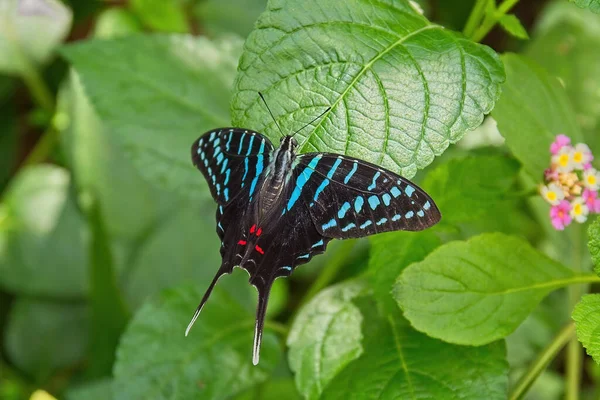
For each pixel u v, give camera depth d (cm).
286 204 89
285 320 103
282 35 87
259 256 89
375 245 91
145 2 104
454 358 90
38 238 103
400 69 87
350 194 88
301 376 91
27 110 110
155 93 96
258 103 87
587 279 90
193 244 102
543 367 91
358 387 90
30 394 102
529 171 92
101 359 102
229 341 94
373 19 88
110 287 102
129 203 102
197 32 106
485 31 91
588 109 101
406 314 89
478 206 92
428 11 109
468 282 90
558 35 103
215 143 89
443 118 87
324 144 87
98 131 102
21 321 103
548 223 96
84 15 107
